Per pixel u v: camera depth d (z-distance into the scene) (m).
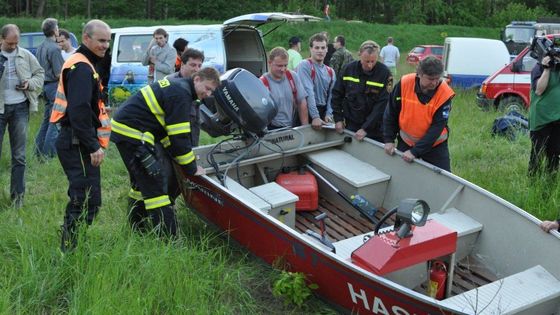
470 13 61.53
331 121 6.22
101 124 4.39
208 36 10.23
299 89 5.94
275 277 4.41
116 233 4.49
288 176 5.48
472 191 4.64
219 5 48.69
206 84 4.44
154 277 3.99
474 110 11.91
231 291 4.27
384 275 3.59
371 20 65.88
